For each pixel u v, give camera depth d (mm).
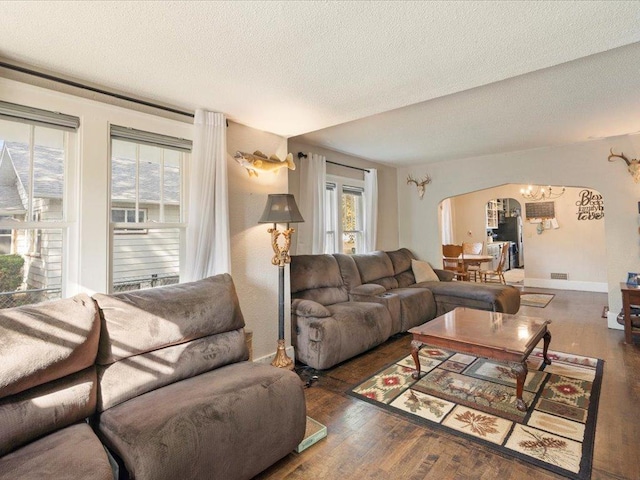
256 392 1763
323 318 3166
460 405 2463
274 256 2988
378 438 2096
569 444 1977
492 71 2096
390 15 1539
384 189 5859
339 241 4824
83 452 1305
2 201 1932
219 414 1584
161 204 2607
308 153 4258
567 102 3016
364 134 3980
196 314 2068
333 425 2244
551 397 2535
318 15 1530
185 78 2154
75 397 1545
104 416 1584
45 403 1456
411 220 6027
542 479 1713
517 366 2355
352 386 2812
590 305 5430
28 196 2008
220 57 1903
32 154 2021
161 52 1847
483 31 1673
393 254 5395
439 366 3201
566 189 6934
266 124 3041
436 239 5738
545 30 1671
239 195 3000
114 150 2363
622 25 1632
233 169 2965
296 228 4227
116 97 2318
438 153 4996
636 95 2871
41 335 1498
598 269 6633
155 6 1457
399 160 5473
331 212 4848
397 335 4230
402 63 1989
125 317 1832
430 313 4625
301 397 1959
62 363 1525
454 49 1840
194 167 2588
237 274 2969
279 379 1907
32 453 1303
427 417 2311
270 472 1815
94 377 1653
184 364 1952
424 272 5383
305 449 2000
